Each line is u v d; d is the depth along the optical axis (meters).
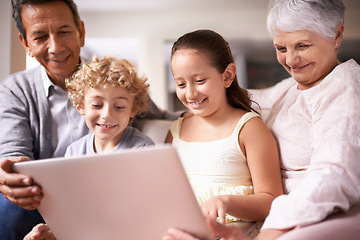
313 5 0.95
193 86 1.10
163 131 1.40
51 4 1.32
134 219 0.79
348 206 0.80
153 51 5.48
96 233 0.85
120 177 0.74
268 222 0.80
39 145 1.40
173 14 5.49
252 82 5.41
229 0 5.10
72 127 1.41
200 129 1.20
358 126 0.87
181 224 0.76
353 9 5.35
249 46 5.48
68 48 1.36
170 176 0.71
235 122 1.15
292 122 1.07
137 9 5.36
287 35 1.00
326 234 0.73
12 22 1.71
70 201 0.83
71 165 0.77
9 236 1.13
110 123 1.20
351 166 0.82
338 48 1.06
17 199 0.87
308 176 0.83
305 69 1.03
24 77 1.47
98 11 5.38
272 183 1.04
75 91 1.26
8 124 1.34
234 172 1.10
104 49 5.88
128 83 1.20
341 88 0.95
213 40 1.12
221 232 0.75
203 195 1.08
